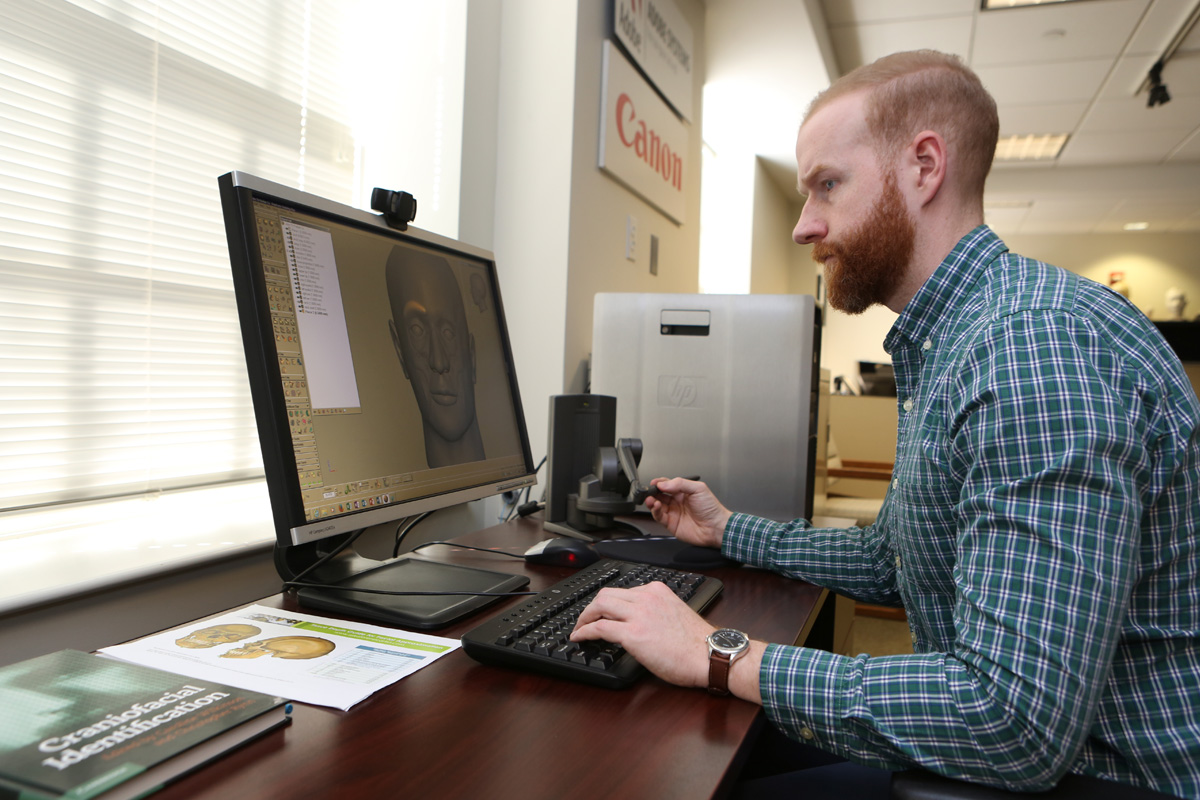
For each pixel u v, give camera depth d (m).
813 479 1.57
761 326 1.49
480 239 1.74
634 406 1.54
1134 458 0.59
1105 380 0.61
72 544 0.95
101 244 1.12
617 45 2.00
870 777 0.83
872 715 0.60
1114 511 0.57
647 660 0.65
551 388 1.75
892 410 4.50
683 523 1.17
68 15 1.06
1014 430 0.61
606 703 0.61
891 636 3.18
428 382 0.96
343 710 0.57
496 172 1.80
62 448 1.07
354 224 0.87
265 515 1.19
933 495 0.74
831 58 3.81
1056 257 8.03
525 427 1.17
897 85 0.82
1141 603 0.64
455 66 1.64
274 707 0.54
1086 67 4.10
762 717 0.64
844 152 0.84
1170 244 7.74
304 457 0.73
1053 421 0.59
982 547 0.61
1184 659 0.64
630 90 2.08
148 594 0.87
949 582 0.76
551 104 1.76
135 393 1.17
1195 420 0.64
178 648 0.67
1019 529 0.59
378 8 1.69
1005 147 5.60
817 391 1.58
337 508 0.76
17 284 1.01
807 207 0.89
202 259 1.28
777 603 0.93
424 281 0.98
